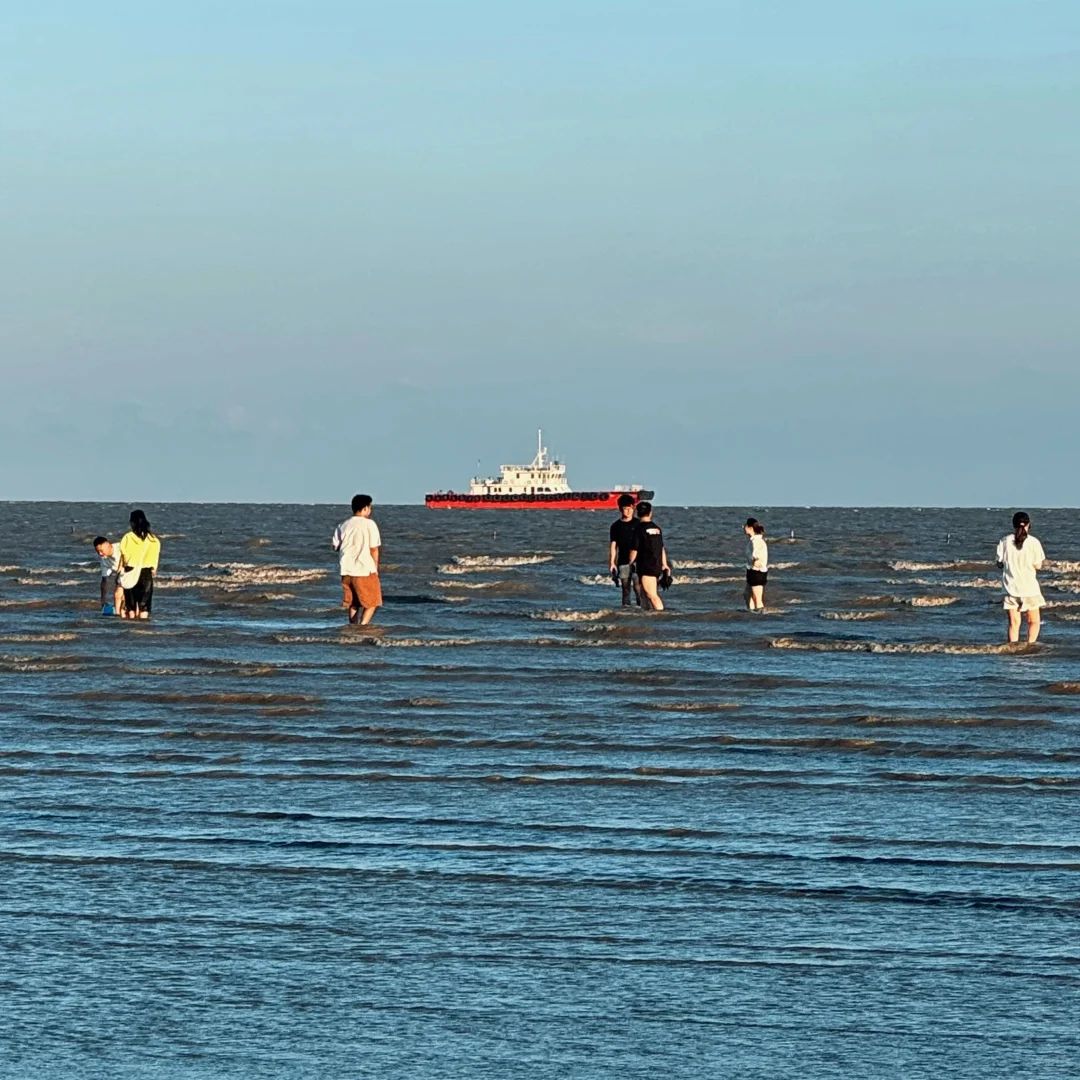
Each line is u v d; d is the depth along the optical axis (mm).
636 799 24172
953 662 43344
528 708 33750
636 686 37688
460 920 17688
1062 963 16188
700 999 15148
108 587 61250
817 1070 13438
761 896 18672
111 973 15859
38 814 22984
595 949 16672
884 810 23344
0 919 17656
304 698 34875
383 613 59938
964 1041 14078
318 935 17125
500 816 22922
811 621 56562
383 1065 13531
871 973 15906
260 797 24250
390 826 22281
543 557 114188
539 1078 13281
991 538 176625
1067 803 23859
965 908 18141
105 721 31656
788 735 30156
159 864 20141
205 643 47125
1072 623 57000
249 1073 13336
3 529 190500
